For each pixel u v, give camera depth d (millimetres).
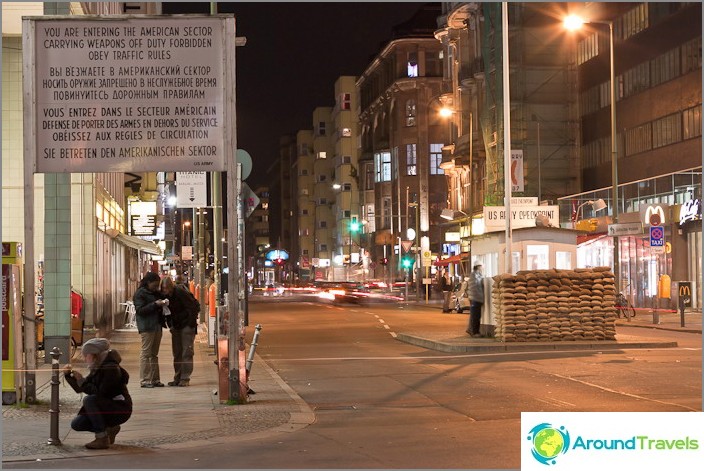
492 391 16219
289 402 15391
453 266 79312
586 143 64250
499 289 25141
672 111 53188
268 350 27094
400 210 92812
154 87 14547
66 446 11383
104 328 32594
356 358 23656
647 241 46406
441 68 101625
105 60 14508
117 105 14523
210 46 14609
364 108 119750
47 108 14492
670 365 19641
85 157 14523
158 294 17969
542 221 29781
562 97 65312
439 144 101125
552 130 65125
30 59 14430
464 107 74250
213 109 14625
